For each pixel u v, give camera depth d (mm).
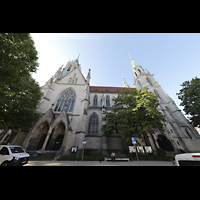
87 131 21344
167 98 30172
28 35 9664
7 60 7988
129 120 16250
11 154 8227
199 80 21734
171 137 20266
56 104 23875
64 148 15320
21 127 14523
